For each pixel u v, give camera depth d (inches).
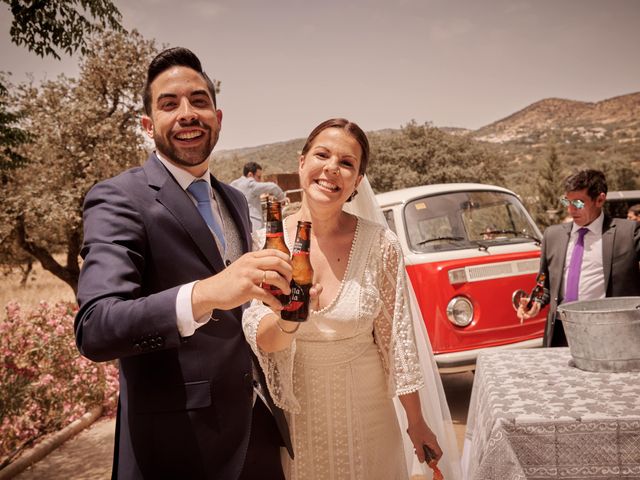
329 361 87.2
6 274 666.2
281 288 59.4
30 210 505.0
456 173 1507.1
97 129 537.3
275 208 77.3
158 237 76.2
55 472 180.7
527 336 220.2
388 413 93.0
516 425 76.2
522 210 259.0
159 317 60.0
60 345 230.4
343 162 89.6
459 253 219.6
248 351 83.5
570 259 155.4
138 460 75.0
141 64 580.4
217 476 74.8
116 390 240.8
